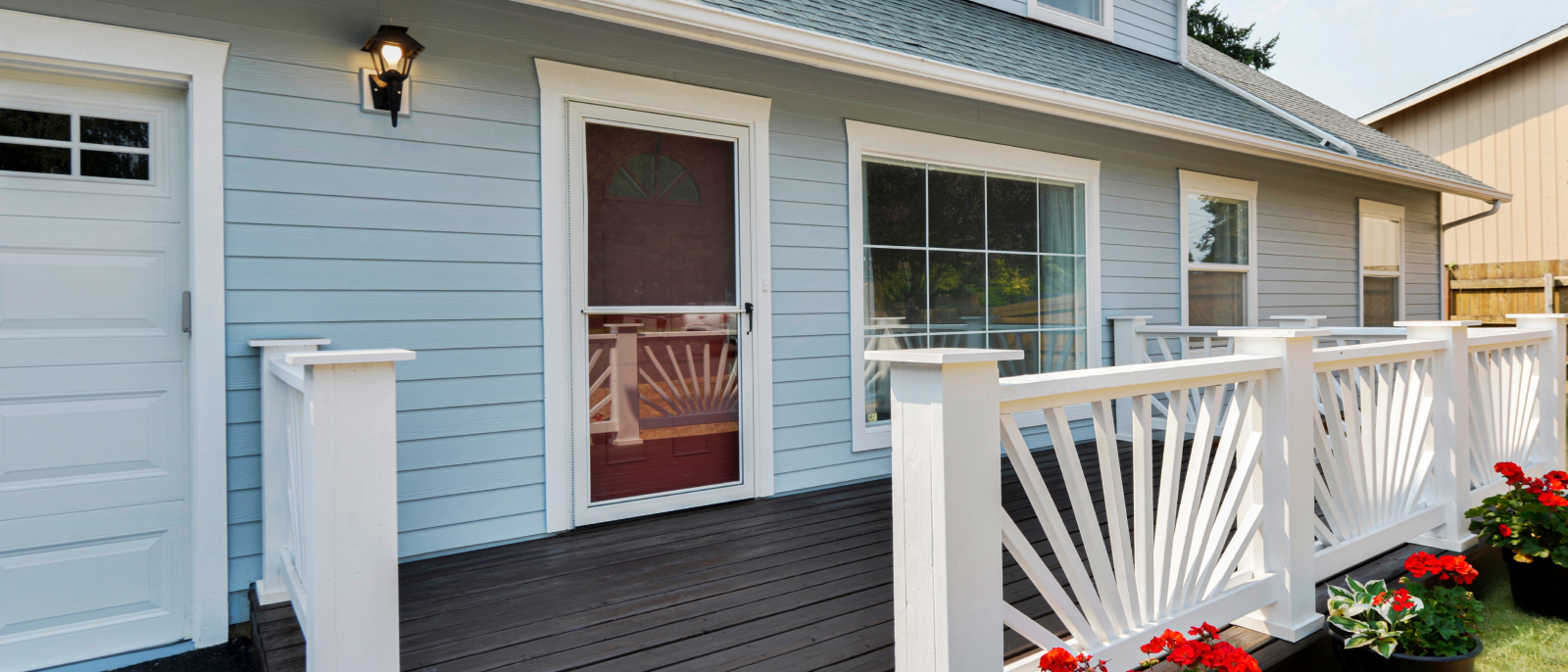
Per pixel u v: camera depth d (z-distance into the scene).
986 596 1.63
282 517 2.59
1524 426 3.86
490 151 3.15
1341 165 5.76
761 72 3.83
